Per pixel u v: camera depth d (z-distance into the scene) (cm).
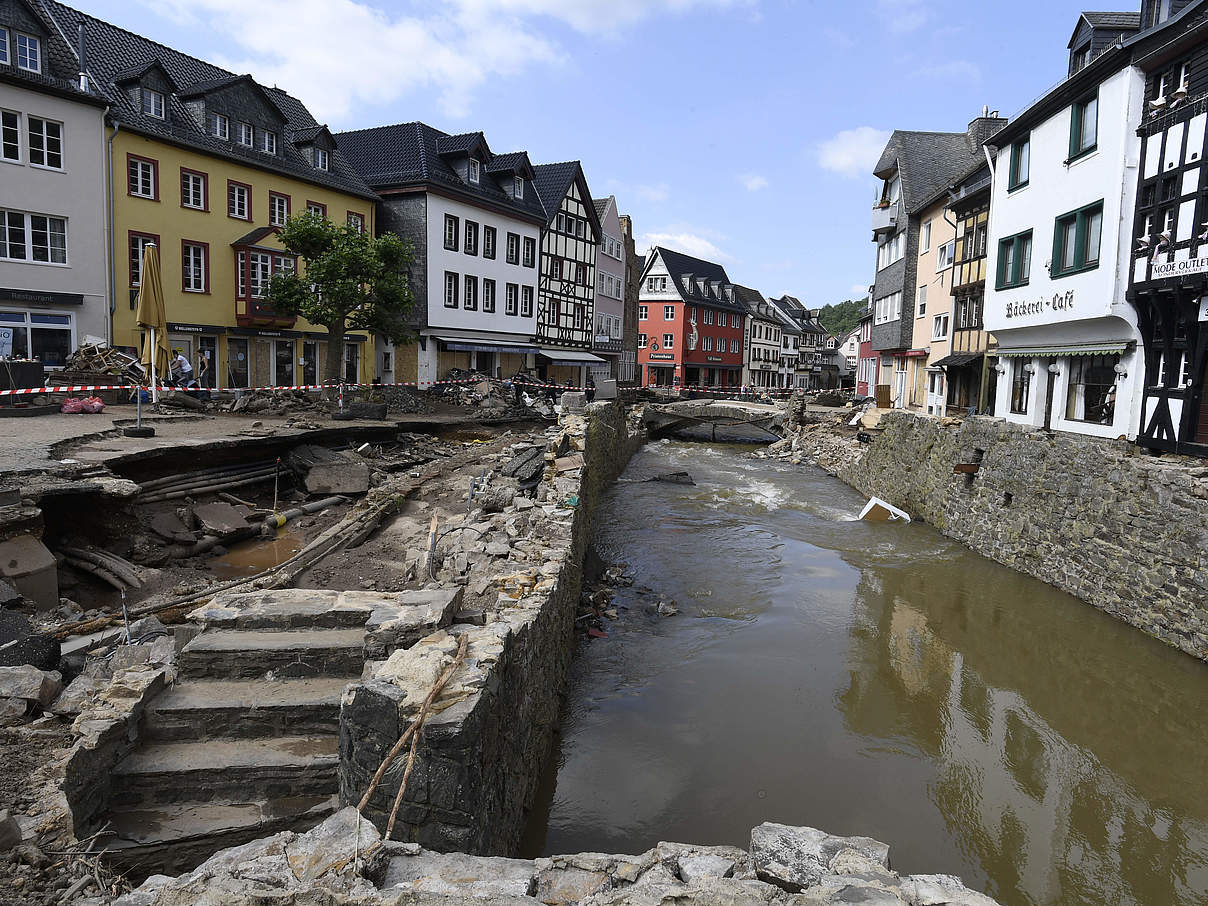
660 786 782
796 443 3366
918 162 3117
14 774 432
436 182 3353
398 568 969
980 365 2289
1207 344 1241
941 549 1750
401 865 341
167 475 1365
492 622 657
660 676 1034
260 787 505
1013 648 1173
